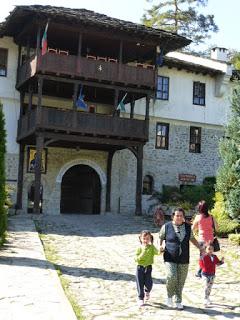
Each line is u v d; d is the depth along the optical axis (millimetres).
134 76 22000
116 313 7551
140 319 7285
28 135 21406
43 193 23859
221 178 17047
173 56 29078
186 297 8898
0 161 11883
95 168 25109
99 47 23453
